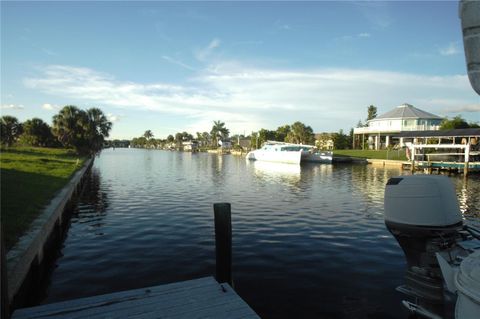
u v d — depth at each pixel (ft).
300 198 60.18
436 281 16.42
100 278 24.70
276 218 43.16
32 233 25.96
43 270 26.21
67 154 158.81
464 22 7.50
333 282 23.30
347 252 29.27
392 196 17.40
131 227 38.83
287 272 25.13
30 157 119.65
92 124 192.75
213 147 426.51
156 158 236.22
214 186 77.77
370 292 21.75
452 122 158.20
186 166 150.71
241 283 23.43
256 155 191.01
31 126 206.69
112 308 15.48
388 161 147.54
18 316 14.75
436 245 16.35
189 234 35.63
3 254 13.56
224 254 19.45
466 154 104.32
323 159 161.38
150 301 16.16
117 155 297.53
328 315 19.26
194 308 15.48
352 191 69.72
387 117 200.95
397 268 25.52
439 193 16.25
